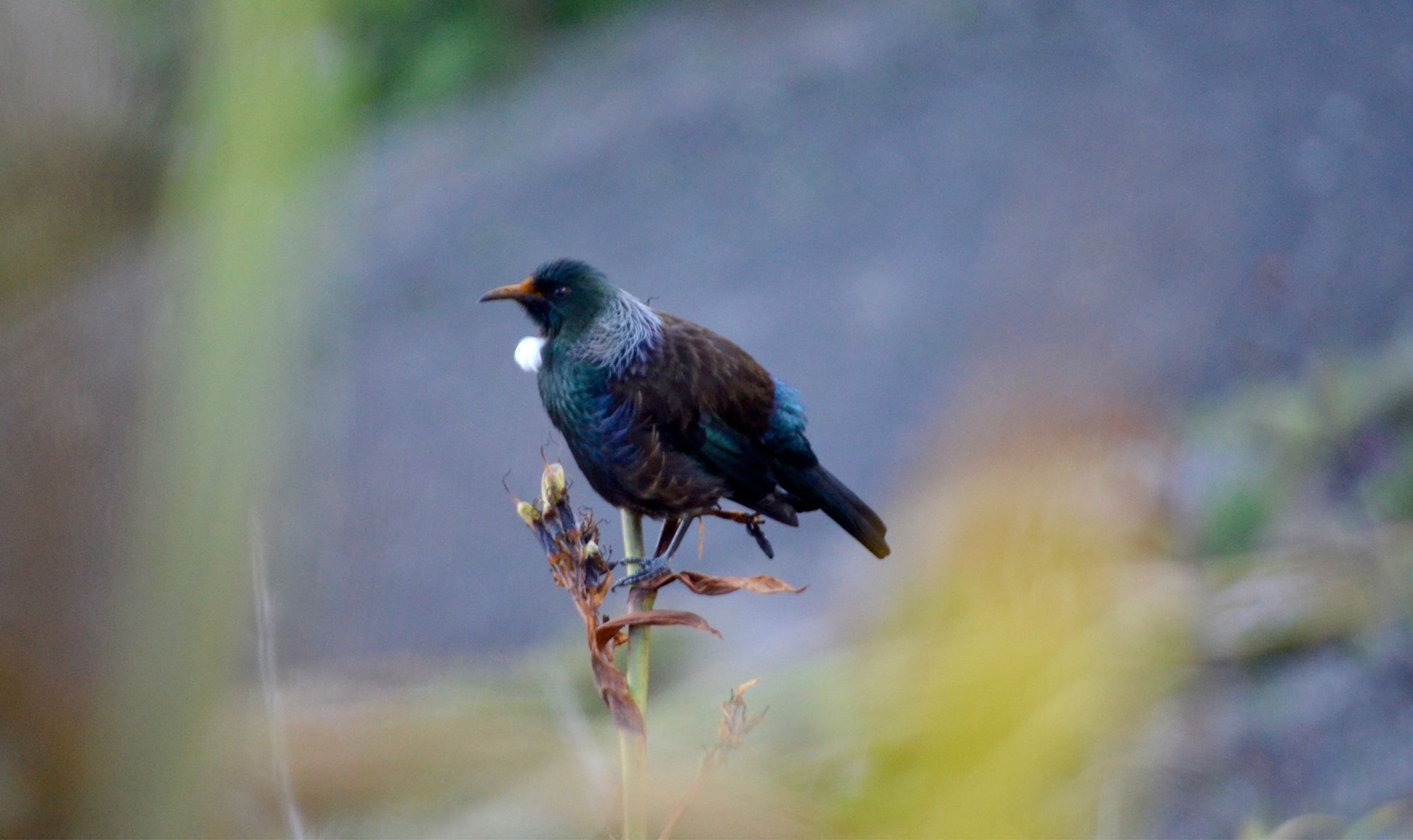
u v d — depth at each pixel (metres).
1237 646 8.89
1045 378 8.58
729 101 19.86
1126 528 8.88
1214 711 8.80
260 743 8.23
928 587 8.61
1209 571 8.98
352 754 8.30
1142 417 9.02
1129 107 16.42
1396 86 15.80
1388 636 8.91
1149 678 8.77
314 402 13.02
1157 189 13.45
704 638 9.09
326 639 8.47
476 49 22.42
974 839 7.24
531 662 8.91
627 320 8.55
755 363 8.57
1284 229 13.11
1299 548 9.03
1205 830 8.71
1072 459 8.48
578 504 9.16
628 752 8.24
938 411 11.81
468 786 8.36
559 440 9.91
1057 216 12.77
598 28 24.11
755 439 8.55
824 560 10.09
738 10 23.72
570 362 8.54
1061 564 8.45
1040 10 20.03
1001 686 7.67
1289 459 9.25
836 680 8.70
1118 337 9.66
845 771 8.51
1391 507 9.13
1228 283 11.91
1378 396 9.52
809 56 20.89
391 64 22.08
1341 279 12.30
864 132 18.31
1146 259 11.95
